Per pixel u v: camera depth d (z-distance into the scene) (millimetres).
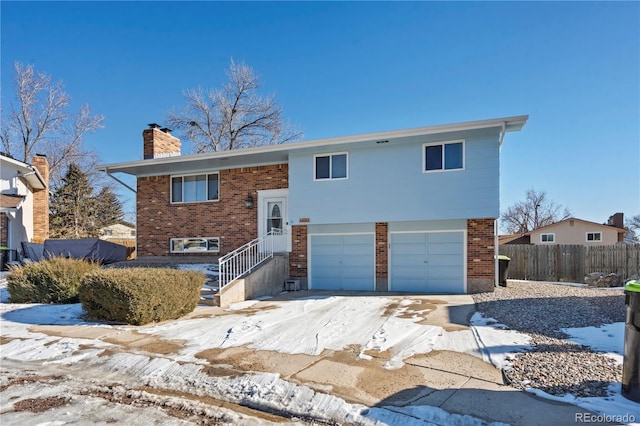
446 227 12008
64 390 4480
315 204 12867
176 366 5098
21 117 30281
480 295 10625
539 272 16609
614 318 6930
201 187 15344
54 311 8742
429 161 11805
